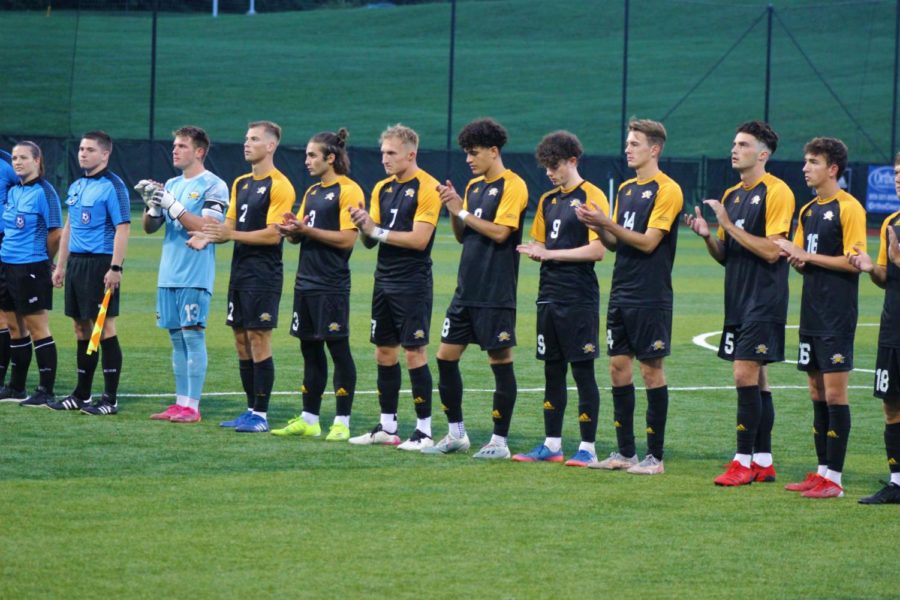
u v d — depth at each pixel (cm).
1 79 14688
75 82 18338
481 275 2594
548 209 2619
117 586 1675
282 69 19875
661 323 2472
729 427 3022
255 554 1838
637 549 1919
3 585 1667
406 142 2691
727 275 2466
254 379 2880
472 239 2616
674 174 12681
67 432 2744
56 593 1641
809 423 3102
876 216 12456
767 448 2469
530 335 4722
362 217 2611
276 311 2881
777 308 2394
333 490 2262
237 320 2886
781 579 1781
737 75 19525
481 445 2773
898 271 2269
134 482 2275
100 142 2989
